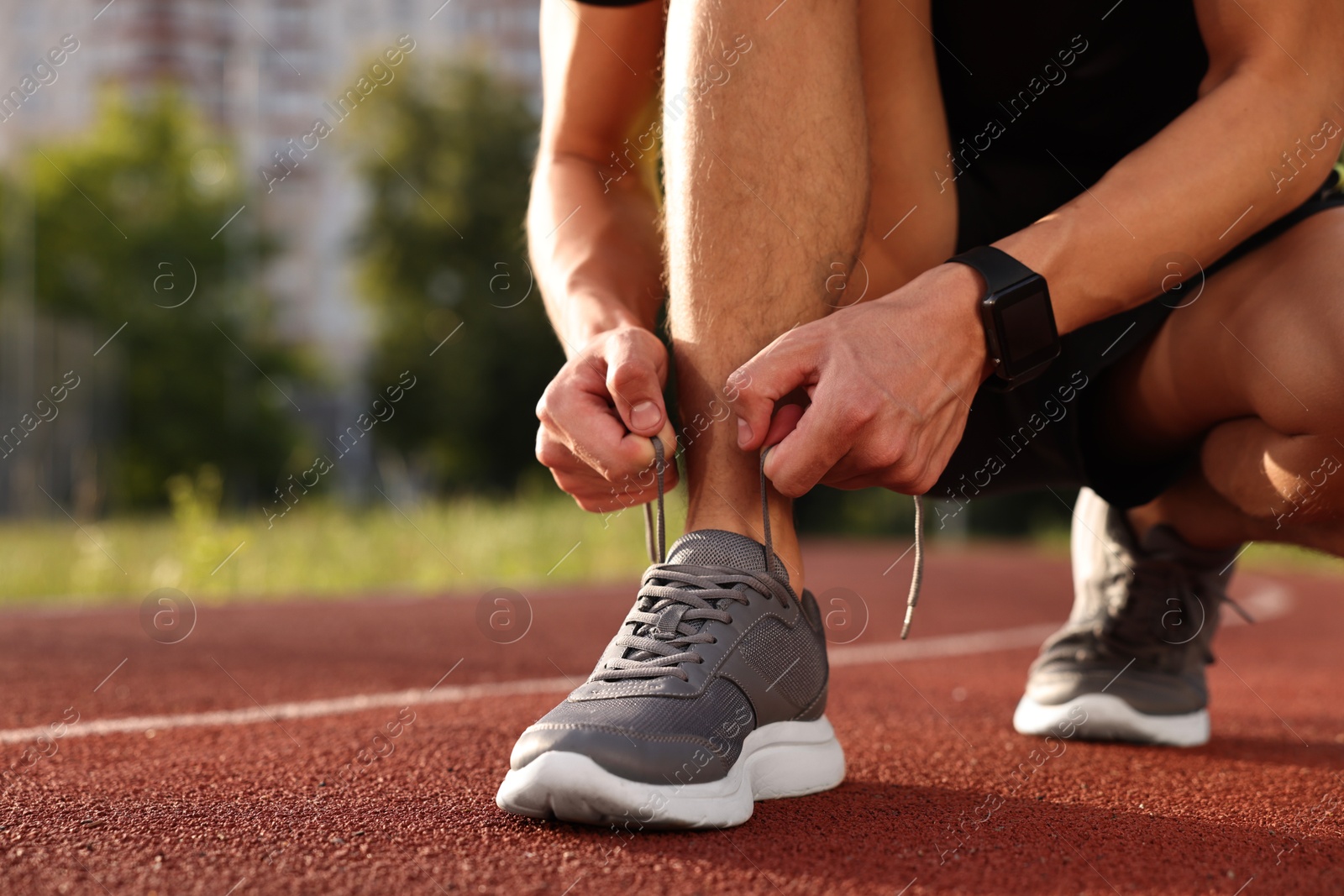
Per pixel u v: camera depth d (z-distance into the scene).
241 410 25.31
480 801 1.22
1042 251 1.15
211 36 37.25
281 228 29.70
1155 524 1.65
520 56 35.00
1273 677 2.81
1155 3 1.37
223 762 1.47
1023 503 20.70
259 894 0.89
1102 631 1.73
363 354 25.81
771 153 1.16
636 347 1.19
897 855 1.03
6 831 1.09
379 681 2.45
